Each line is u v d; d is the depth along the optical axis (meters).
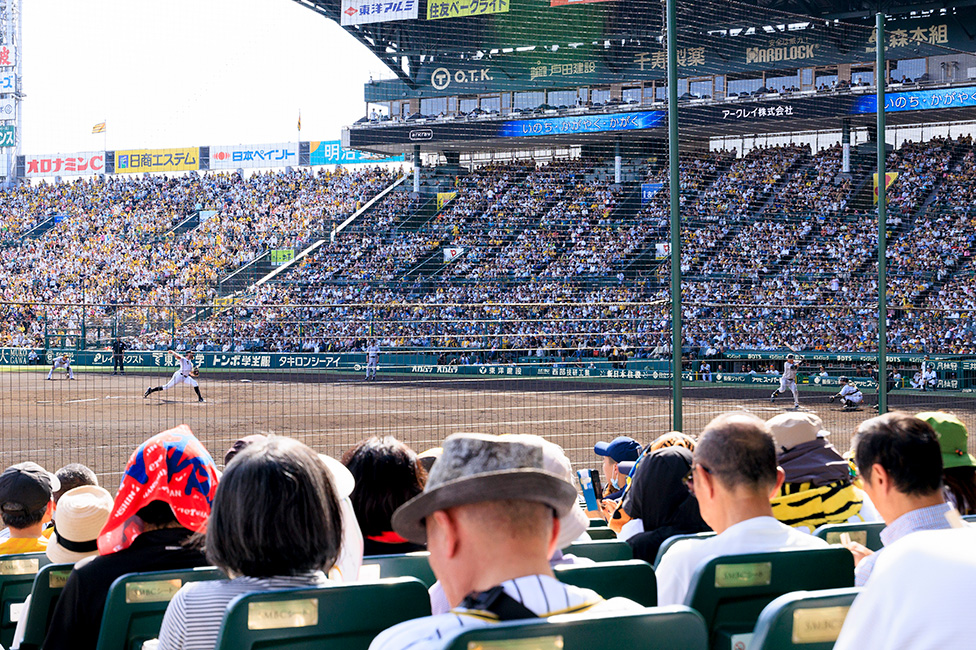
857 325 22.14
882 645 1.31
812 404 20.67
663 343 18.03
